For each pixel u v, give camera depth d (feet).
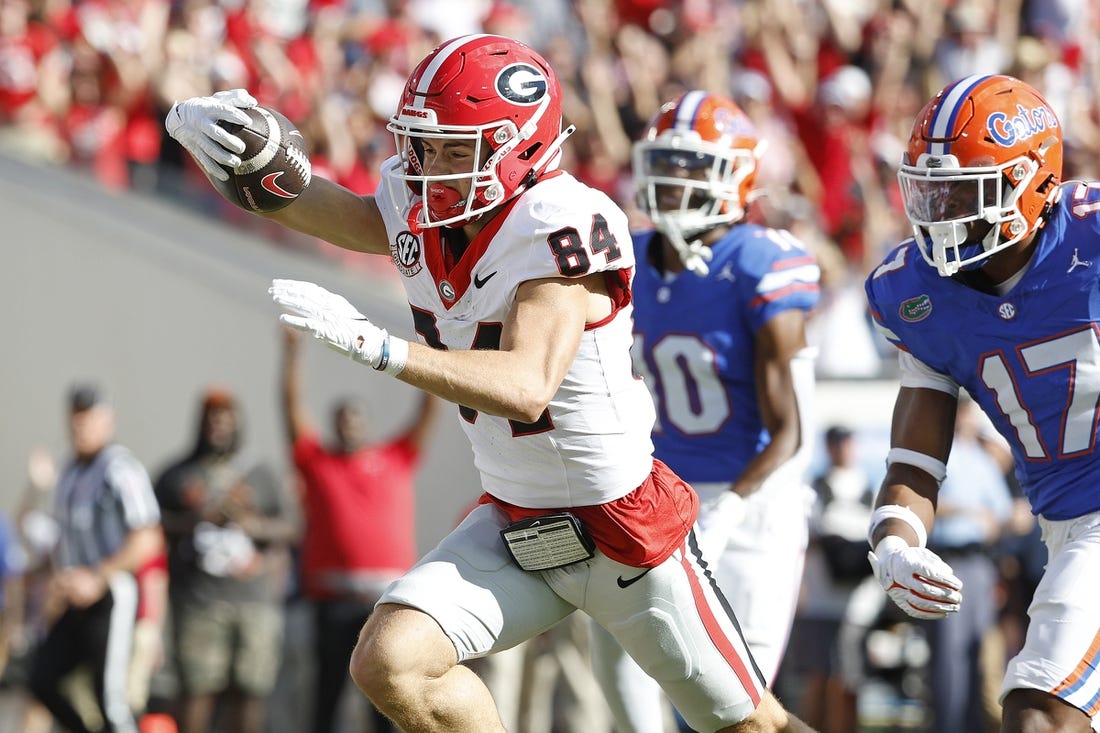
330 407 100.42
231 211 108.78
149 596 81.71
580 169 115.24
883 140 117.39
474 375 35.53
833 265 97.96
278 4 125.18
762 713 42.45
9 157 121.39
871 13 127.03
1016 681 39.14
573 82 118.73
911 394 43.88
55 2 124.98
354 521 84.38
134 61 121.60
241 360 106.83
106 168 117.39
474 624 39.06
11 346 119.03
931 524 42.68
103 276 114.62
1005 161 39.78
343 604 83.92
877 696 89.66
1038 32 128.88
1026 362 41.63
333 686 84.07
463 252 38.91
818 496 83.35
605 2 128.16
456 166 38.14
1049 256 41.01
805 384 52.42
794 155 115.65
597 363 38.83
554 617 41.34
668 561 40.52
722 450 52.90
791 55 122.72
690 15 124.67
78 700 80.23
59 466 116.16
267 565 84.58
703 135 52.90
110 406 113.70
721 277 52.75
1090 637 39.09
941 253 40.65
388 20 124.77
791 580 52.39
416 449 86.99
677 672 41.39
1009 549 82.64
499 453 40.09
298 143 39.99
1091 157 113.39
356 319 35.17
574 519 39.50
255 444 105.60
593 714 82.28
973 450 82.64
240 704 83.46
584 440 39.14
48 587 89.15
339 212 41.70
